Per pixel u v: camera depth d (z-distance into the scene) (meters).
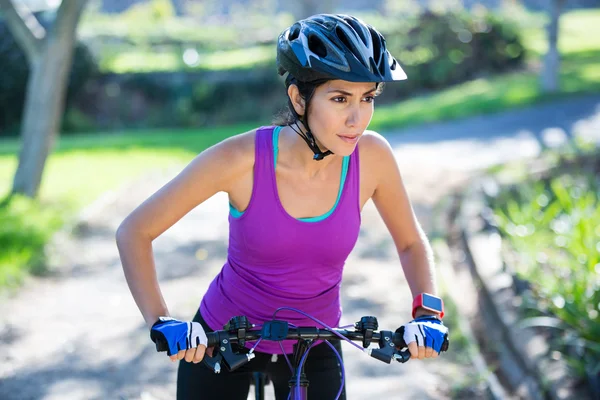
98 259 8.54
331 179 2.93
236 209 2.96
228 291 3.04
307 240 2.87
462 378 5.34
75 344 6.18
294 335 2.63
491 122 17.47
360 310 6.71
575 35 33.06
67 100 22.20
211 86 23.39
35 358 5.92
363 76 2.60
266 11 42.81
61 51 11.16
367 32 2.71
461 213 9.63
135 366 5.76
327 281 3.00
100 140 18.81
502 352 5.81
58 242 8.94
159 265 8.20
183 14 43.41
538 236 7.62
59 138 20.45
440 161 13.61
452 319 6.29
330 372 3.07
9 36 21.81
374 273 7.76
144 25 32.44
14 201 10.33
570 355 5.20
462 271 7.85
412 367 5.57
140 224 2.86
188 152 15.92
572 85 20.88
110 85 23.08
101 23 31.98
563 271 6.52
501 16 26.45
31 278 7.85
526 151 13.99
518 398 5.10
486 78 24.34
